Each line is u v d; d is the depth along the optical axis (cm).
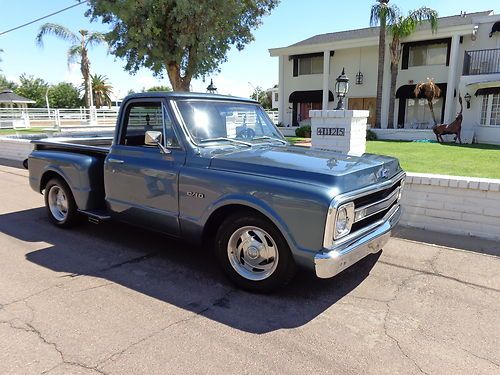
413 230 546
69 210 536
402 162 1054
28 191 812
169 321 317
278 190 326
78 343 286
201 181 373
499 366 266
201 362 266
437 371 260
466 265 430
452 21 2330
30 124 2845
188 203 387
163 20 1426
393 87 2238
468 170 909
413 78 2378
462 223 523
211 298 357
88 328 305
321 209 304
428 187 538
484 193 503
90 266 427
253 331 304
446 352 280
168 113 408
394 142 1784
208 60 1588
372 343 290
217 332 302
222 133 429
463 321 321
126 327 308
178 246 490
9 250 471
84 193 503
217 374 254
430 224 546
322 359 271
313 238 311
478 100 1941
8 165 1191
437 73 2306
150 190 420
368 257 451
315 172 327
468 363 269
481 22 2106
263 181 338
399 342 292
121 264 433
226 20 1552
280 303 348
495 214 501
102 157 511
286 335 299
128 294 362
